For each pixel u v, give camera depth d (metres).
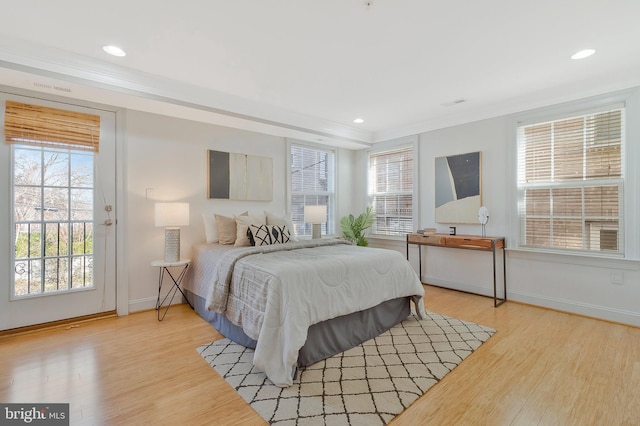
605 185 3.03
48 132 2.78
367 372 2.04
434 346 2.42
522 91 3.21
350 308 2.34
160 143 3.42
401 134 4.73
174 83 2.94
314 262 2.33
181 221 3.17
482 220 3.74
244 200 4.11
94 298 3.06
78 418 1.58
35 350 2.36
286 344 1.92
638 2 1.77
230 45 2.26
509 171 3.62
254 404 1.70
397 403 1.70
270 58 2.46
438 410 1.65
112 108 3.12
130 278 3.24
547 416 1.60
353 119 4.26
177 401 1.73
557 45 2.28
